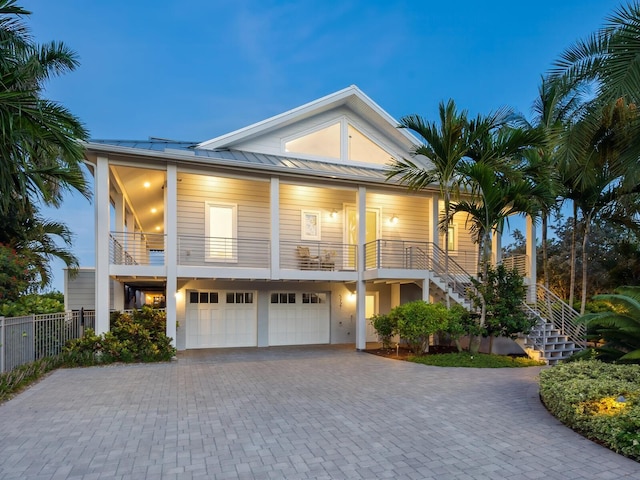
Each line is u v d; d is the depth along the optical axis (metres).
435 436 4.81
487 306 10.39
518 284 10.45
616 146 9.81
